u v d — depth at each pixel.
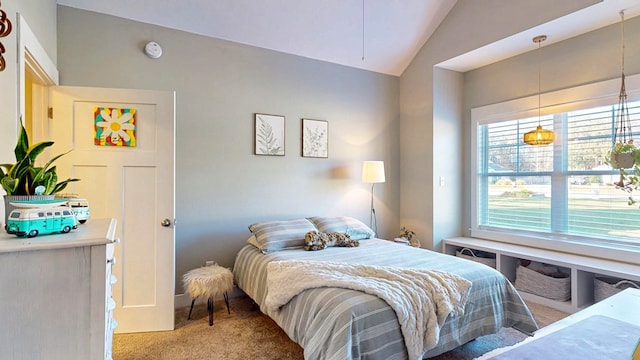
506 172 3.80
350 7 3.36
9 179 1.18
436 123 3.98
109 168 2.50
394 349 1.70
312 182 3.81
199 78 3.19
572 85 3.19
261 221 3.49
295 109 3.70
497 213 3.90
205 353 2.25
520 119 3.64
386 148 4.33
